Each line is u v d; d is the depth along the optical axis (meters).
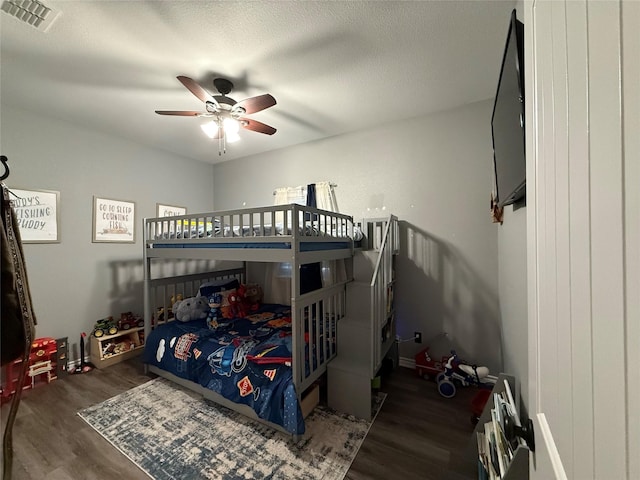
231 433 1.84
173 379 2.46
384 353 2.39
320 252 2.12
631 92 0.25
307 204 3.43
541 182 0.57
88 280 2.97
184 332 2.55
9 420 0.79
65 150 2.81
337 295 2.39
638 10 0.24
